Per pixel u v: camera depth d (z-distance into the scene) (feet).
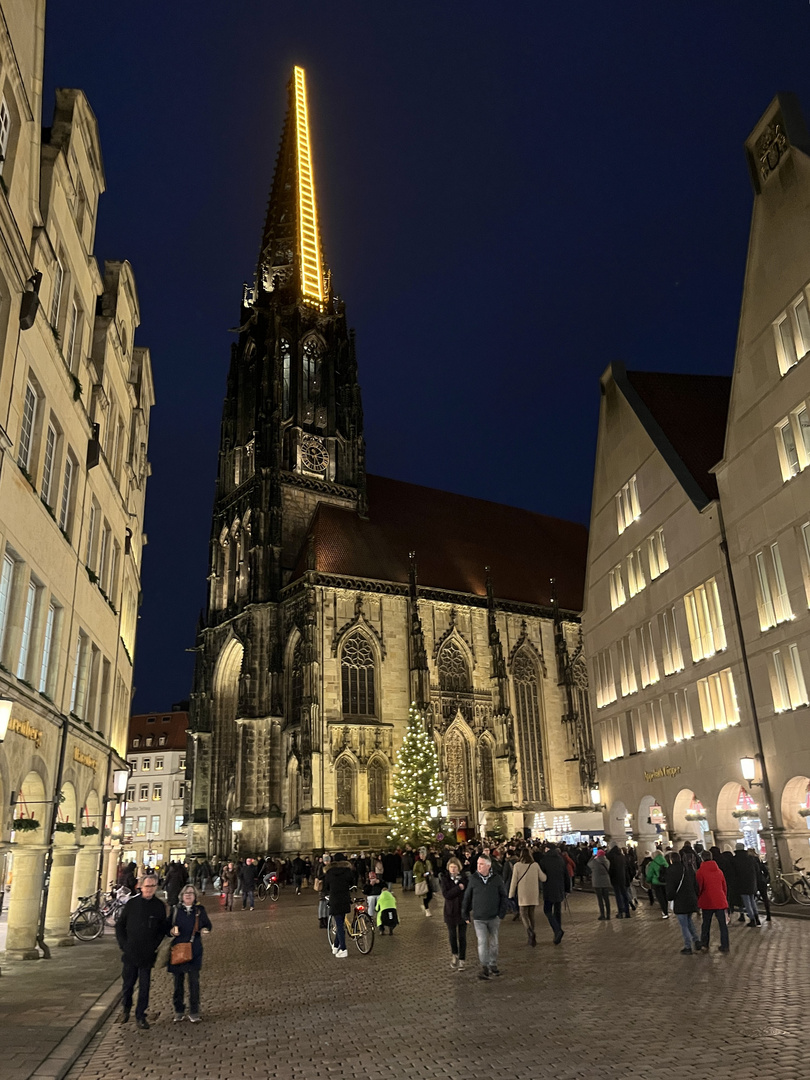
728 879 93.45
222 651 333.42
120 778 119.34
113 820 139.74
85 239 106.32
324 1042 47.44
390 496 376.07
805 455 119.34
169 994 67.31
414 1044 45.88
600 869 107.86
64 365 93.04
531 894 84.23
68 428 96.27
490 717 321.32
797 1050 40.91
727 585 136.56
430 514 379.14
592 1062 40.45
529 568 378.94
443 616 324.39
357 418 368.07
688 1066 39.11
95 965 80.64
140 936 55.26
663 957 72.13
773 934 83.82
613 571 184.55
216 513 367.45
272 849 280.31
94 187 110.01
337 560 317.83
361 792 282.15
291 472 341.82
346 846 270.87
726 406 176.35
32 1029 50.19
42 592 86.22
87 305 108.17
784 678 122.01
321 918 114.21
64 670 95.50
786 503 122.42
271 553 320.91
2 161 72.28
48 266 84.89
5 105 73.41
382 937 101.14
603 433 192.44
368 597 308.60
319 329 380.99
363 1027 50.93
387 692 301.43
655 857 105.09
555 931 84.69
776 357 126.52
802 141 124.36
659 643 160.76
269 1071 41.65
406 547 348.18
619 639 179.93
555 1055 42.01
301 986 68.28
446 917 72.54
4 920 135.54
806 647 116.57
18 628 76.89
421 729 280.92
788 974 60.85
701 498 147.95
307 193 418.10
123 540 142.31
